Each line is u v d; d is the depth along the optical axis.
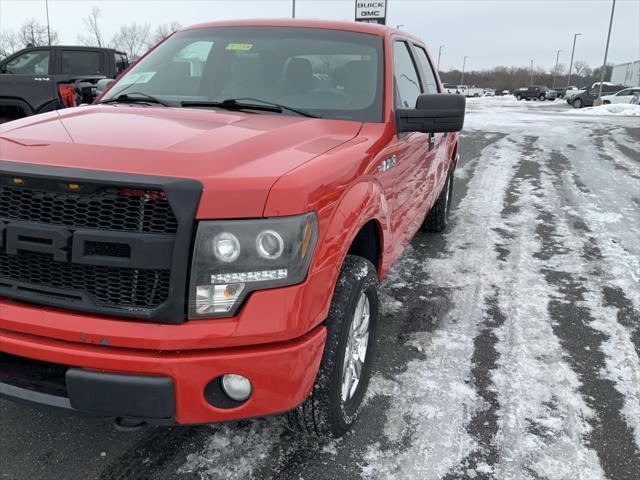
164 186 1.78
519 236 5.75
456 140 5.86
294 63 3.27
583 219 6.44
